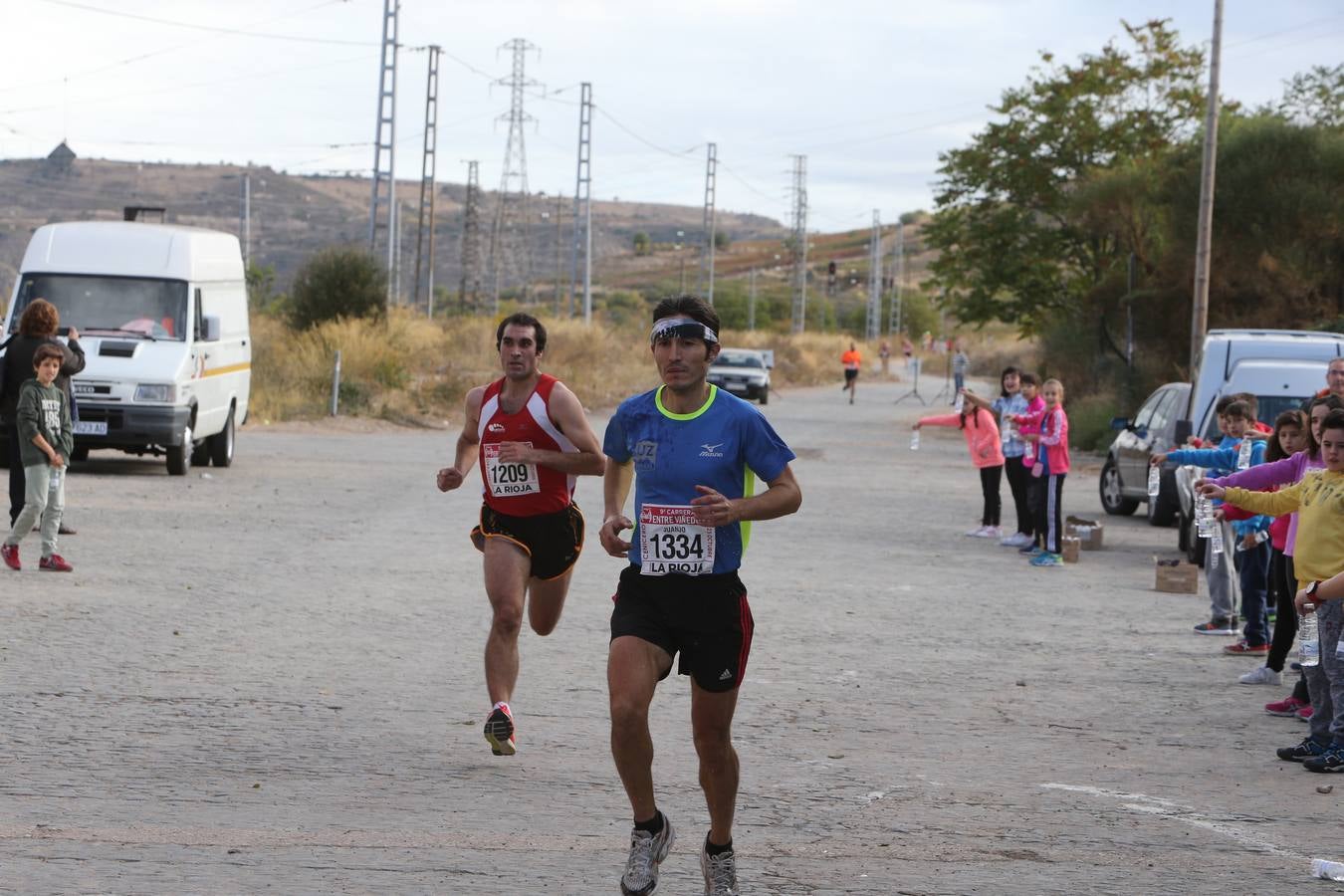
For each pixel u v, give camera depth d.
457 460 8.77
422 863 6.20
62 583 12.98
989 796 7.55
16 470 14.73
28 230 166.88
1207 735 9.12
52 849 6.20
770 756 8.26
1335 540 8.46
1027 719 9.38
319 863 6.16
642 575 5.96
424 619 12.06
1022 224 46.78
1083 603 14.32
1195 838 6.93
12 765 7.45
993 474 19.33
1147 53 47.19
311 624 11.66
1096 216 42.03
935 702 9.78
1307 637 8.40
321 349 40.44
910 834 6.86
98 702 8.85
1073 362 44.38
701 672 5.91
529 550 8.33
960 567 16.58
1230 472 12.34
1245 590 11.81
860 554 17.47
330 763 7.75
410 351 47.03
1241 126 38.66
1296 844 6.87
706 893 5.93
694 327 5.91
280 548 15.83
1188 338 38.62
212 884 5.85
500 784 7.48
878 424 45.56
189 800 6.98
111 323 22.75
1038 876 6.29
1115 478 23.48
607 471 6.27
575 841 6.58
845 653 11.37
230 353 25.00
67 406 13.82
